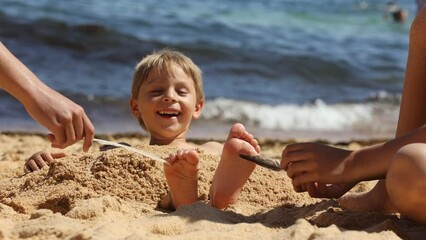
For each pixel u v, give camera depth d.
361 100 4.66
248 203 1.77
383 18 7.88
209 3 7.64
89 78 4.54
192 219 1.52
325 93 4.80
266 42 5.96
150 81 2.10
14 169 2.11
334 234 1.39
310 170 1.54
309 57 5.44
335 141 3.57
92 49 5.14
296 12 7.76
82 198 1.71
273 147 2.99
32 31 5.25
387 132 4.05
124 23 5.92
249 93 4.54
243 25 6.66
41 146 2.73
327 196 1.64
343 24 7.48
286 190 1.83
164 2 7.29
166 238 1.41
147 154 1.69
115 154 1.83
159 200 1.76
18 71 1.50
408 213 1.45
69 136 1.49
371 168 1.50
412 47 1.61
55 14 5.91
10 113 3.70
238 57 5.30
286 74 5.14
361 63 5.59
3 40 5.07
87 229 1.42
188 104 2.10
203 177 1.83
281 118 4.12
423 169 1.39
